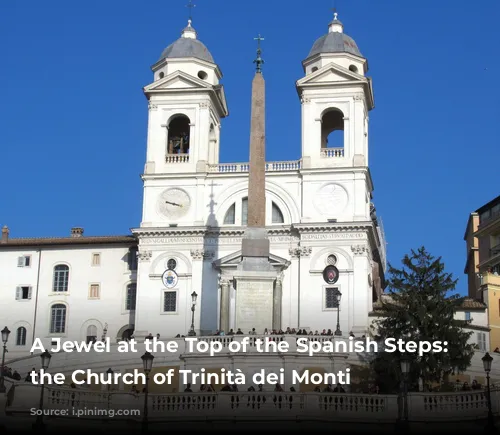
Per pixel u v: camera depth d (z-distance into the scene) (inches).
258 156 2839.6
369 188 3331.7
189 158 3267.7
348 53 3284.9
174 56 3353.8
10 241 3395.7
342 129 3393.2
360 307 3058.6
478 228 3720.5
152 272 3181.6
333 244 3117.6
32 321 3314.5
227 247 3184.1
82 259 3351.4
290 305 3100.4
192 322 2874.0
